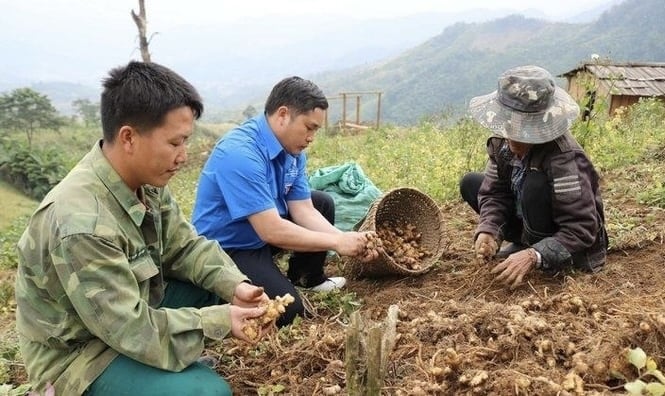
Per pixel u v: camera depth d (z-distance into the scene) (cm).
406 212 425
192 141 2512
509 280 319
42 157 2267
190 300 283
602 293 304
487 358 249
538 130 306
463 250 424
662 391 190
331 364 266
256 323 235
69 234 205
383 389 240
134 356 213
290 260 392
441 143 829
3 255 739
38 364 230
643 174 555
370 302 358
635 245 375
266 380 277
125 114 209
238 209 338
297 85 342
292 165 375
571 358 238
